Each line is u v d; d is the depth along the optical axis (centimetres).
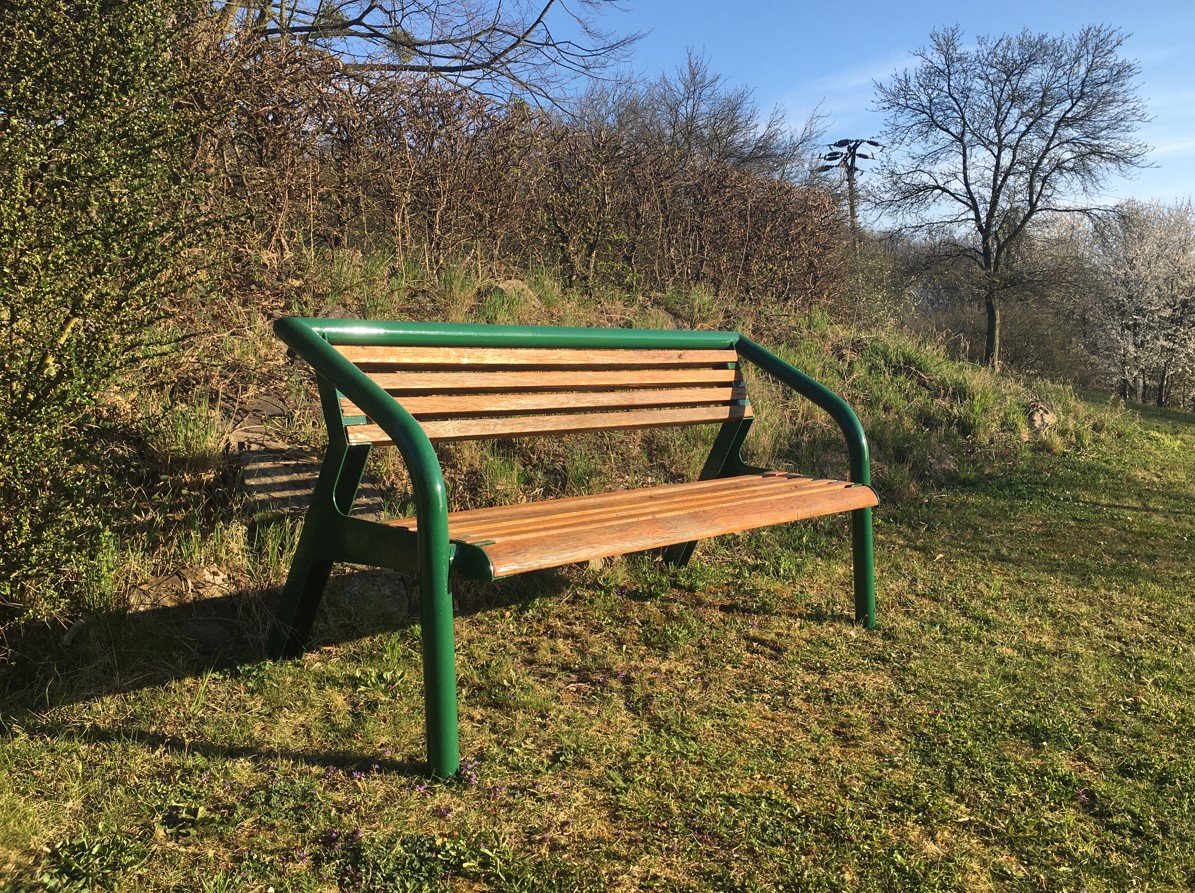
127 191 301
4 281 254
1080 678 336
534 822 224
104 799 219
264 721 267
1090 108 2445
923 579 462
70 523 260
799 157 2742
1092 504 657
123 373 326
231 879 192
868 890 202
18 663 269
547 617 375
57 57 323
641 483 507
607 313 728
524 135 729
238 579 325
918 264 2625
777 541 510
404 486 415
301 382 426
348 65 604
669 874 206
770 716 296
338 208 595
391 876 197
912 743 278
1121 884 210
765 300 963
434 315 564
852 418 393
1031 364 2878
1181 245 3169
